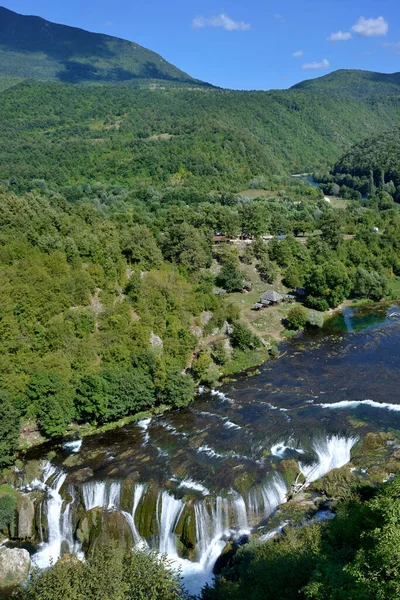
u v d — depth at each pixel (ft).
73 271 345.72
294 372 329.72
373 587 101.19
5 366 265.54
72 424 274.77
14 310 293.43
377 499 145.38
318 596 108.47
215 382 314.55
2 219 369.09
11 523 213.05
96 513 207.62
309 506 200.23
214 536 202.18
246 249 521.65
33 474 233.96
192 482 216.74
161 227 546.26
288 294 476.13
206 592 167.73
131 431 268.21
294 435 246.88
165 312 346.54
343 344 378.12
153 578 129.18
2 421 235.40
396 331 401.49
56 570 131.34
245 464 226.99
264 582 137.80
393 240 583.99
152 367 292.20
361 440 237.04
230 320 383.24
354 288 495.41
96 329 320.09
